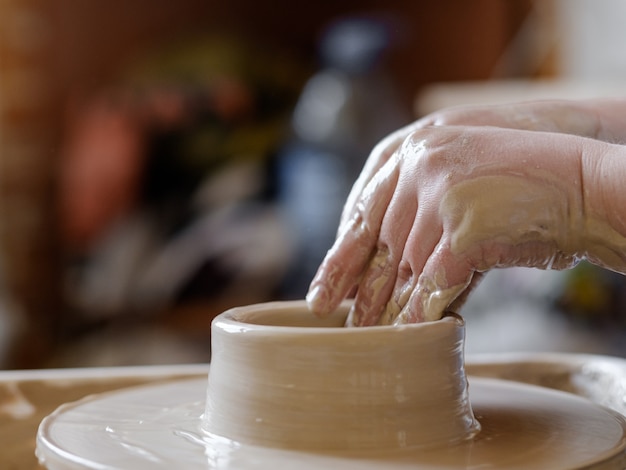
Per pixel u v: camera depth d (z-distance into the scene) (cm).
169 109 295
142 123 295
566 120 90
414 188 73
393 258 75
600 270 206
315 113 265
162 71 302
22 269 298
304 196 264
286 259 275
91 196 293
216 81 299
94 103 301
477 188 70
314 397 67
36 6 298
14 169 298
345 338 67
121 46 309
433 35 309
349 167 258
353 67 262
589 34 275
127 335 287
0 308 283
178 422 76
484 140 72
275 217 280
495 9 298
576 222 70
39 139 301
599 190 69
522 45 291
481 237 69
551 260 73
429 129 75
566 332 211
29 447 89
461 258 70
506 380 100
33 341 292
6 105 296
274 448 67
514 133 73
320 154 261
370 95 261
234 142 293
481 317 224
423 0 310
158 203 292
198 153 292
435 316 72
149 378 100
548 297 212
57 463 67
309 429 67
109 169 292
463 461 64
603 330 209
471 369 105
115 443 70
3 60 295
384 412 67
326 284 77
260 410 69
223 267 282
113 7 307
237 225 282
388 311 76
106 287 290
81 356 286
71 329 297
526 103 92
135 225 290
